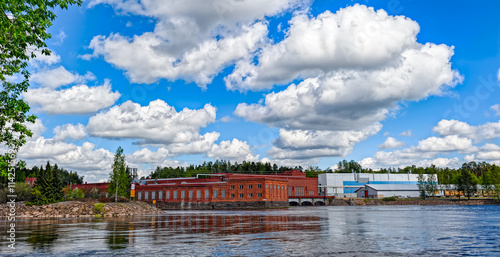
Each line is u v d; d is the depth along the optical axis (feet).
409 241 78.54
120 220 160.86
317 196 494.59
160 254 60.44
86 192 343.26
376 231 101.30
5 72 52.16
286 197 438.81
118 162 269.03
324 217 178.40
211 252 62.49
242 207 399.44
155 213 254.88
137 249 65.98
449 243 75.25
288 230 104.58
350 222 139.13
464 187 506.89
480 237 86.58
